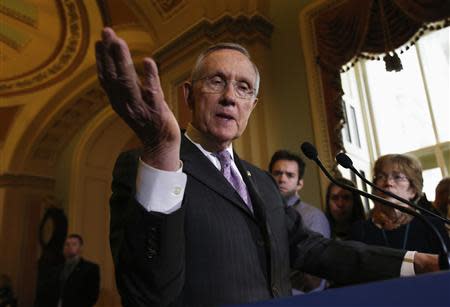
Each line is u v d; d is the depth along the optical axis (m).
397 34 3.58
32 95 8.74
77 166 9.00
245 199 1.17
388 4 3.69
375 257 1.09
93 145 9.21
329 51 4.12
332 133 3.91
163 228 0.79
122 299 0.82
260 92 4.43
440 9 3.30
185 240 0.97
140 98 0.72
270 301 0.46
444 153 3.83
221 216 1.03
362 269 1.10
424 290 0.40
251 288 0.98
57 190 9.16
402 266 1.04
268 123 4.32
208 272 0.95
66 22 6.85
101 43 0.65
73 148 9.27
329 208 2.71
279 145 4.30
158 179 0.81
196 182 1.07
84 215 8.79
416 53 4.24
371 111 4.32
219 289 0.94
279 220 1.21
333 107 3.96
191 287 0.93
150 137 0.78
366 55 3.84
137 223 0.79
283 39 4.68
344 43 4.00
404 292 0.40
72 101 8.55
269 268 1.05
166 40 5.28
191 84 1.29
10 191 8.79
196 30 4.82
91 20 6.70
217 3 4.80
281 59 4.62
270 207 1.21
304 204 2.53
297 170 2.59
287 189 2.53
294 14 4.66
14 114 9.05
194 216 1.00
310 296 0.44
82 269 4.59
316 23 4.36
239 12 4.68
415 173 2.04
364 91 4.41
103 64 0.67
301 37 4.44
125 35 6.80
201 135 1.23
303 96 4.29
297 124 4.24
